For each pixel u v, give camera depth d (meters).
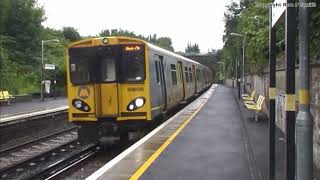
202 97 43.75
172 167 10.23
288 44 5.41
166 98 20.30
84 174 13.89
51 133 25.48
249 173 9.60
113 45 16.17
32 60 65.69
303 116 4.80
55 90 58.47
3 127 20.50
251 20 17.25
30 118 23.38
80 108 16.33
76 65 16.41
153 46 18.02
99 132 16.30
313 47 8.59
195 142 13.88
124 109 16.11
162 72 19.38
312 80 9.88
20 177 13.97
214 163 10.70
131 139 18.89
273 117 7.63
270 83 7.63
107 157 16.61
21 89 57.81
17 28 66.31
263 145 13.10
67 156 17.39
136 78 16.12
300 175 4.82
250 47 19.19
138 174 9.48
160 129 17.08
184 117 22.03
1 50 54.66
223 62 99.88
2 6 63.91
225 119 21.17
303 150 4.80
